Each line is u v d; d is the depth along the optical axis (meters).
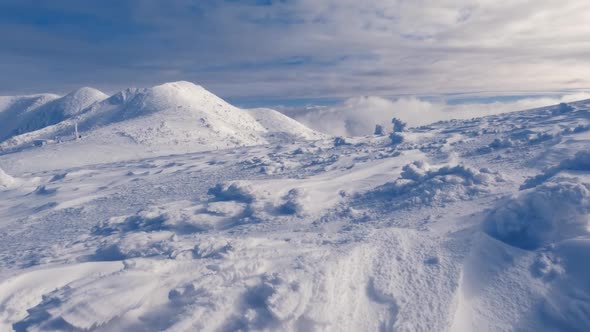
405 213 8.86
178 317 4.24
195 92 180.38
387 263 5.69
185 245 8.14
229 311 4.37
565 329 4.30
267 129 199.38
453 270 5.35
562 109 24.94
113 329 4.33
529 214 6.14
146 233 10.05
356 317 4.60
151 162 37.00
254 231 9.55
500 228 6.31
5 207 21.81
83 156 71.25
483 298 4.85
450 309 4.59
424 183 10.44
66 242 11.36
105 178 28.14
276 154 29.58
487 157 14.26
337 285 5.02
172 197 17.20
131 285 4.91
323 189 13.02
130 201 17.80
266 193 12.66
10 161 69.00
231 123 158.50
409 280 5.23
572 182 7.01
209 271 5.50
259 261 5.41
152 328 4.33
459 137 22.09
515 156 13.22
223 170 24.52
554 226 5.88
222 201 12.50
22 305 5.64
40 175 36.56
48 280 6.21
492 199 8.35
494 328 4.38
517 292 4.88
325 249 6.14
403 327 4.36
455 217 7.59
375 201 10.77
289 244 6.67
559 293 4.73
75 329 4.13
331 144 32.16
